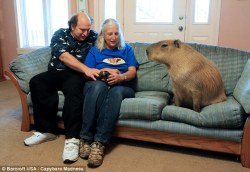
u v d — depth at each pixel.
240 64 2.24
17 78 2.29
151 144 2.14
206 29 3.97
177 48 1.96
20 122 2.58
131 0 4.17
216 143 1.83
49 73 2.23
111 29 2.11
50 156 1.93
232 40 3.89
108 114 1.91
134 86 2.44
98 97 1.91
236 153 1.81
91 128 1.93
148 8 4.14
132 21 4.24
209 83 1.91
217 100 1.99
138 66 2.44
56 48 2.22
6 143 2.13
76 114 1.98
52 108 2.13
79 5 4.31
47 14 4.46
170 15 4.08
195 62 1.91
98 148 1.84
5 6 4.56
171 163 1.85
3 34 4.70
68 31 2.30
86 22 2.17
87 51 2.31
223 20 3.86
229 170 1.76
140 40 4.28
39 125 2.16
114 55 2.21
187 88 1.93
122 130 2.04
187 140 1.89
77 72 2.24
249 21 3.76
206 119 1.77
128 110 1.94
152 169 1.77
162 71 2.40
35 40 4.62
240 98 1.82
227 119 1.72
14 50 4.73
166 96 2.27
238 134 1.75
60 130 2.40
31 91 2.12
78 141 1.96
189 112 1.85
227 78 2.24
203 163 1.85
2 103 3.23
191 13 3.97
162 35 4.18
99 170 1.75
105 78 2.02
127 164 1.83
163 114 1.91
